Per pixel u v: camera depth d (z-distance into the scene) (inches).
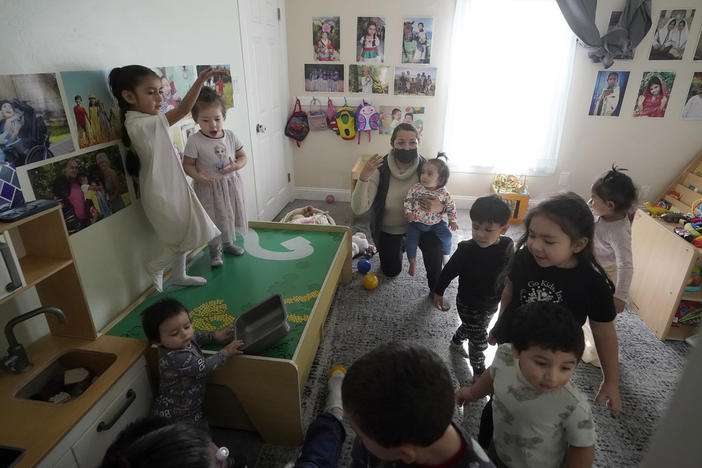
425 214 92.5
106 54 64.0
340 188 168.1
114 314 69.6
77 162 59.9
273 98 140.6
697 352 12.4
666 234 85.8
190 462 23.2
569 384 37.0
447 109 145.6
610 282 46.3
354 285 105.1
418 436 22.5
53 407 46.6
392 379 22.7
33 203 48.4
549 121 141.6
